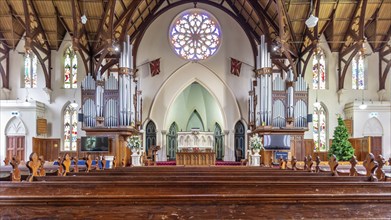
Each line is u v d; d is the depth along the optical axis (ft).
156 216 9.79
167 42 75.87
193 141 72.13
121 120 61.82
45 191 12.38
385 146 66.95
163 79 75.05
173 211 9.84
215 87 75.56
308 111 65.46
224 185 12.60
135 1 61.16
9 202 9.64
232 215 9.91
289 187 12.62
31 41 56.80
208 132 72.64
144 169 28.22
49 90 68.85
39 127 67.00
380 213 10.32
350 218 10.13
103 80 63.00
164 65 75.46
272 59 67.51
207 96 85.20
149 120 74.18
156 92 74.64
